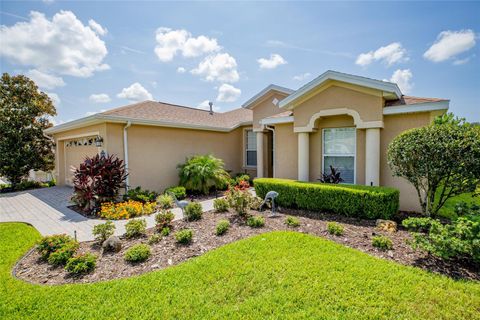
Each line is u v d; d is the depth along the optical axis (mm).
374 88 7316
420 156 5531
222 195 11406
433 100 6973
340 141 8852
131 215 7832
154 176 11258
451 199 8367
